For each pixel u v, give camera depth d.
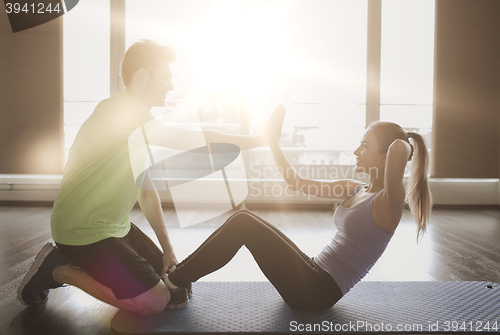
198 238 2.72
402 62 4.30
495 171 4.17
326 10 4.21
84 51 4.25
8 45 4.13
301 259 1.27
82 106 4.29
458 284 1.68
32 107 4.16
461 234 2.88
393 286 1.65
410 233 2.92
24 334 1.20
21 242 2.46
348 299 1.49
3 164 4.18
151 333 1.18
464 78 4.14
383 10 4.27
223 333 1.18
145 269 1.26
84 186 1.20
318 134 4.37
